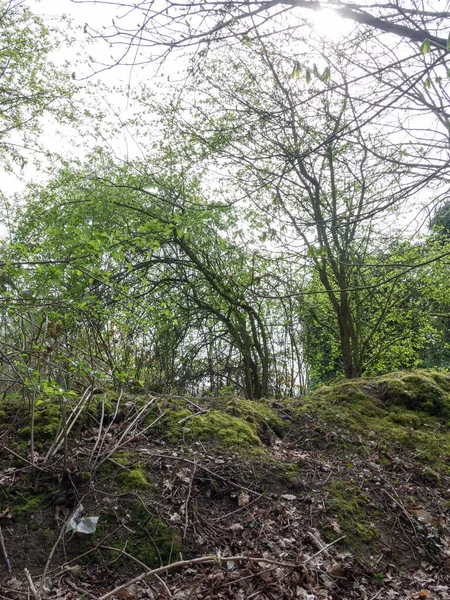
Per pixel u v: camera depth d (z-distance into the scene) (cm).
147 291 981
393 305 1199
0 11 979
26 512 351
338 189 947
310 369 1409
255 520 375
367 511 413
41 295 448
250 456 441
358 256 1035
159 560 333
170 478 396
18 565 316
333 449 501
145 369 835
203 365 1073
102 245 439
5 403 469
